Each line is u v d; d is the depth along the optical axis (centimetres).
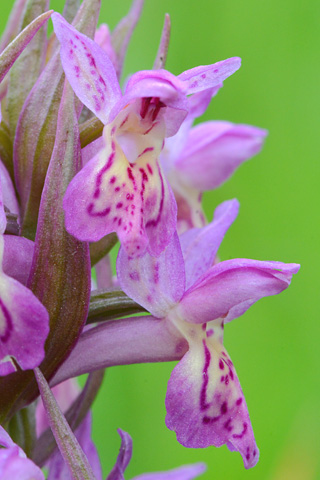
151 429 21
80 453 14
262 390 21
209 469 21
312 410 21
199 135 18
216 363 15
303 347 21
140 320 15
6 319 14
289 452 19
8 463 14
